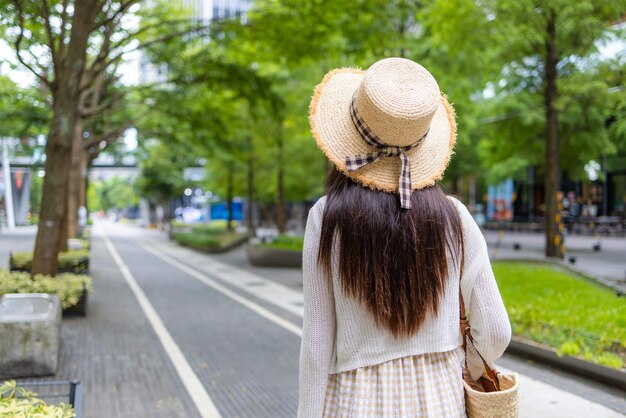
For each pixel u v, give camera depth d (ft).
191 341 22.24
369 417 4.74
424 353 4.90
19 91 41.75
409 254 4.83
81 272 34.58
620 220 83.92
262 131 59.57
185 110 45.73
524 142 56.80
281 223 70.28
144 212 224.12
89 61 44.27
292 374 17.83
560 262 35.76
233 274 47.88
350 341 4.92
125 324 25.38
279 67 51.34
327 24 33.68
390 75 4.87
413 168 5.12
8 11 26.18
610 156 91.30
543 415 13.52
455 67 42.50
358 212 4.91
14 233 105.50
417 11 37.60
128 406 14.66
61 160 26.71
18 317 17.53
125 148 87.30
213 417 14.03
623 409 13.83
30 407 8.36
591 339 17.67
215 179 94.27
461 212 5.22
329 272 5.00
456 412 4.88
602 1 34.53
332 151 5.16
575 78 38.19
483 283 5.01
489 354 5.07
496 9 36.70
